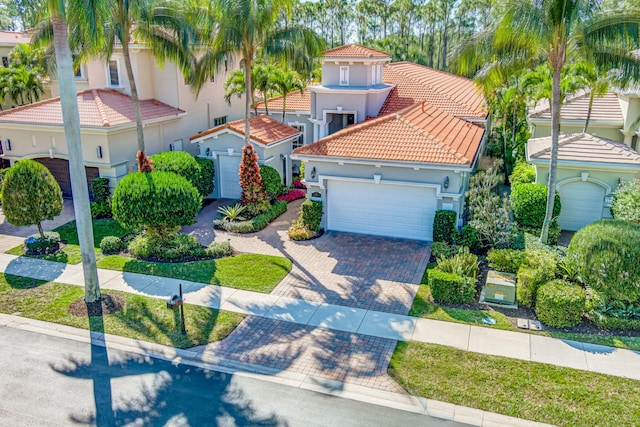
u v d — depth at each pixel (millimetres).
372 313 14406
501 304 14570
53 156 24734
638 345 12516
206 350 12766
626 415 10180
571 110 24875
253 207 22484
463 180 19828
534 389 11016
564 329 13320
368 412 10492
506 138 30734
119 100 26219
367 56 26875
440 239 18750
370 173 19547
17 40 36219
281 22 22375
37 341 13305
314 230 20609
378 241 19766
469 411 10453
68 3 15125
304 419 10297
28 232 21203
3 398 11062
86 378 11750
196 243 19141
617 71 16922
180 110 28188
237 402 10852
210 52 21703
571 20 15344
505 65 16938
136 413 10555
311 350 12672
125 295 15633
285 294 15617
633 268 12773
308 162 20297
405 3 71438
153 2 19953
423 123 21719
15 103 31047
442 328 13516
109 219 22812
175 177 18578
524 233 19250
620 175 19312
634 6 15727
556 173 19266
